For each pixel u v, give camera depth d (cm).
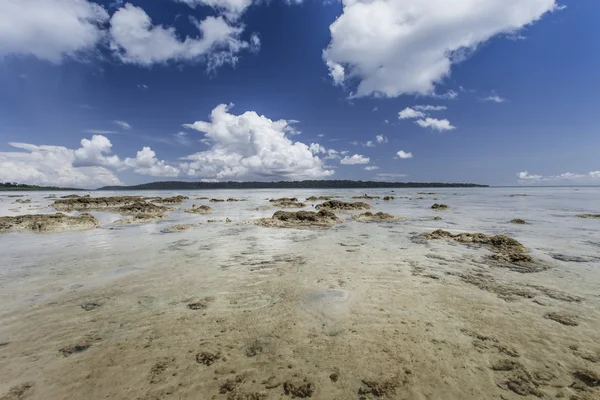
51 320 614
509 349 504
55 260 1072
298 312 645
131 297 731
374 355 492
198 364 473
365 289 770
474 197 5984
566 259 1041
